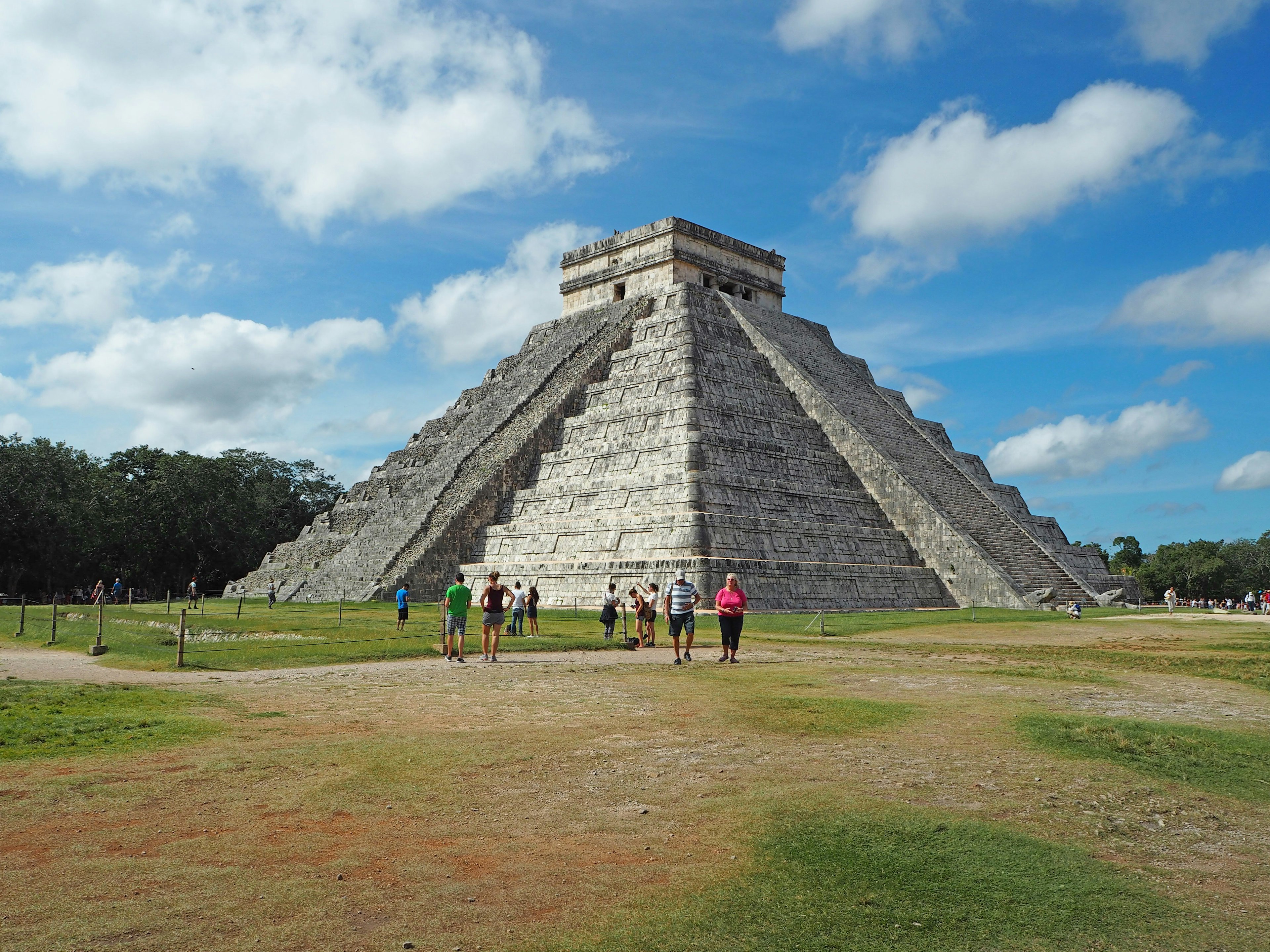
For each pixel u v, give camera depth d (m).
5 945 6.33
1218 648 26.86
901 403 66.50
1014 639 30.16
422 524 52.97
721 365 54.78
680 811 9.23
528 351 69.31
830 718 13.64
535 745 11.97
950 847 8.24
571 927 6.74
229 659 21.69
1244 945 6.55
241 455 96.19
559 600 46.06
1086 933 6.73
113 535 74.38
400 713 14.24
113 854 8.05
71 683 17.45
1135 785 10.12
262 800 9.57
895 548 50.84
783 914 6.98
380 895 7.25
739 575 41.84
